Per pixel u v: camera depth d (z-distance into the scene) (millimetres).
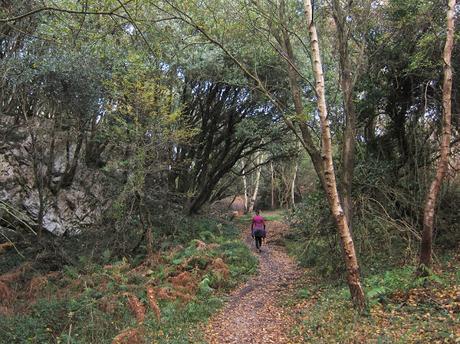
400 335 6781
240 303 11234
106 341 8859
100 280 12781
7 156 16312
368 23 11805
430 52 11906
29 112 17172
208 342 8312
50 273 13906
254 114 22469
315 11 11023
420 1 11719
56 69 12539
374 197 12984
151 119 13867
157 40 8992
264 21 11461
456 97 12750
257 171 41406
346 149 10969
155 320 9617
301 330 8117
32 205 16562
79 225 17484
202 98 22469
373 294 8461
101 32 7941
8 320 9492
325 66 13820
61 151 17609
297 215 14820
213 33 10188
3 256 14875
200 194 24891
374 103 13133
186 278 12508
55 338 9055
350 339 7035
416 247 12055
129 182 14789
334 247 12367
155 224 18703
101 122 17078
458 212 13438
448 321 7047
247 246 19094
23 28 10555
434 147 13922
